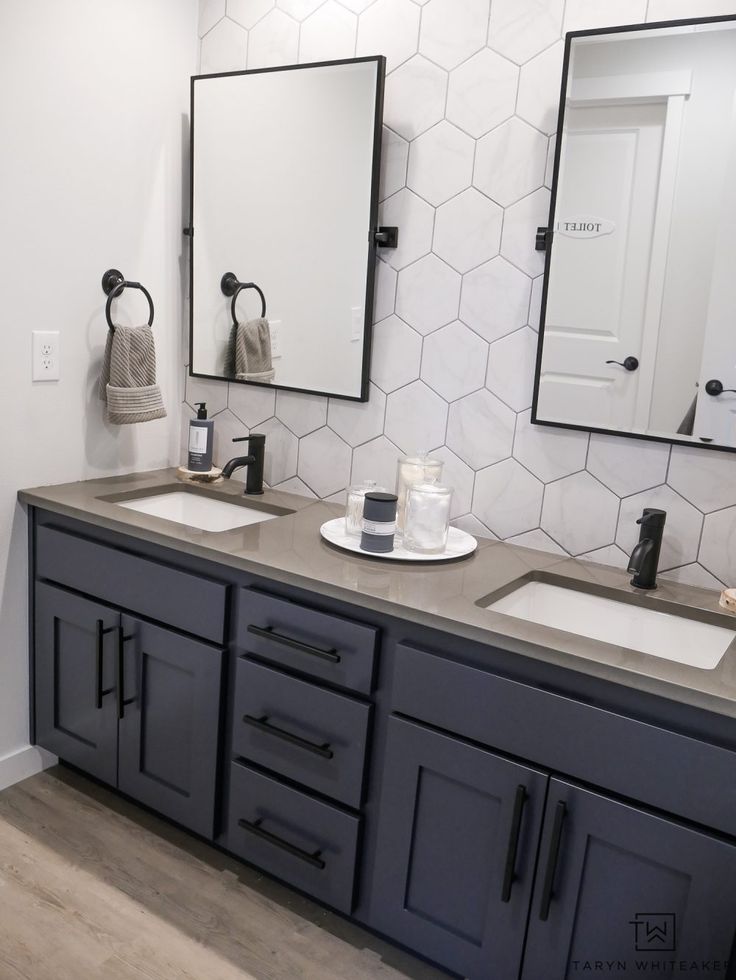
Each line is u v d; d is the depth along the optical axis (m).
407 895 1.64
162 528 1.88
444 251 1.97
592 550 1.89
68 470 2.21
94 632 2.04
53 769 2.33
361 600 1.57
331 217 2.08
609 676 1.33
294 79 2.08
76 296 2.13
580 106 1.72
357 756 1.64
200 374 2.40
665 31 1.62
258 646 1.76
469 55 1.87
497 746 1.47
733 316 1.64
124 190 2.19
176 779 1.96
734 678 1.31
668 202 1.67
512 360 1.92
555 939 1.46
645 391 1.75
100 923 1.78
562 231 1.78
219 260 2.29
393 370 2.09
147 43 2.17
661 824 1.32
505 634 1.42
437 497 1.78
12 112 1.91
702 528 1.75
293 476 2.31
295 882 1.80
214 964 1.70
